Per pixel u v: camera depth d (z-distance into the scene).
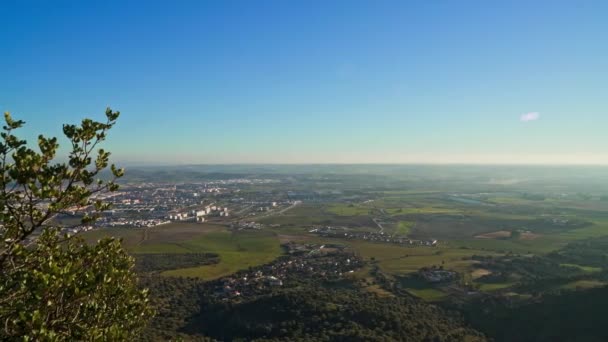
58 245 21.97
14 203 18.84
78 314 21.69
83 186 19.86
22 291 19.12
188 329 90.94
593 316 74.69
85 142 19.59
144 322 28.25
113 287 23.58
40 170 18.77
